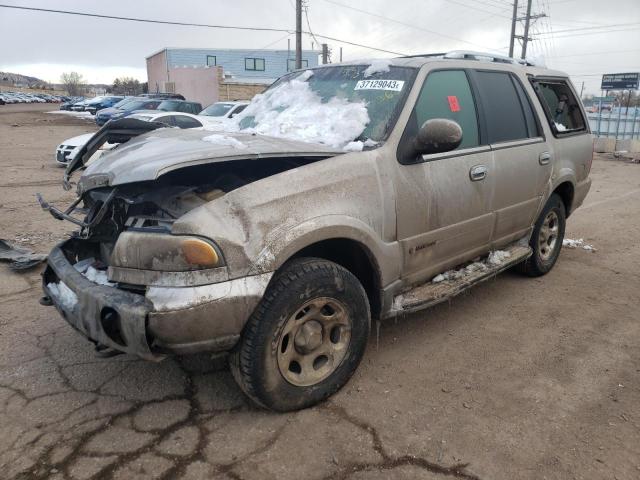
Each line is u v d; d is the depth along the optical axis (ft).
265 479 8.18
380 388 10.64
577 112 17.93
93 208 10.54
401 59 12.55
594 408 10.11
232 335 8.49
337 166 9.86
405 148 10.93
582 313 14.49
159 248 8.23
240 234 8.43
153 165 8.64
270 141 10.63
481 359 11.88
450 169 11.82
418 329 13.33
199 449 8.81
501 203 13.64
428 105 11.78
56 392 10.39
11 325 13.20
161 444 8.92
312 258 9.57
